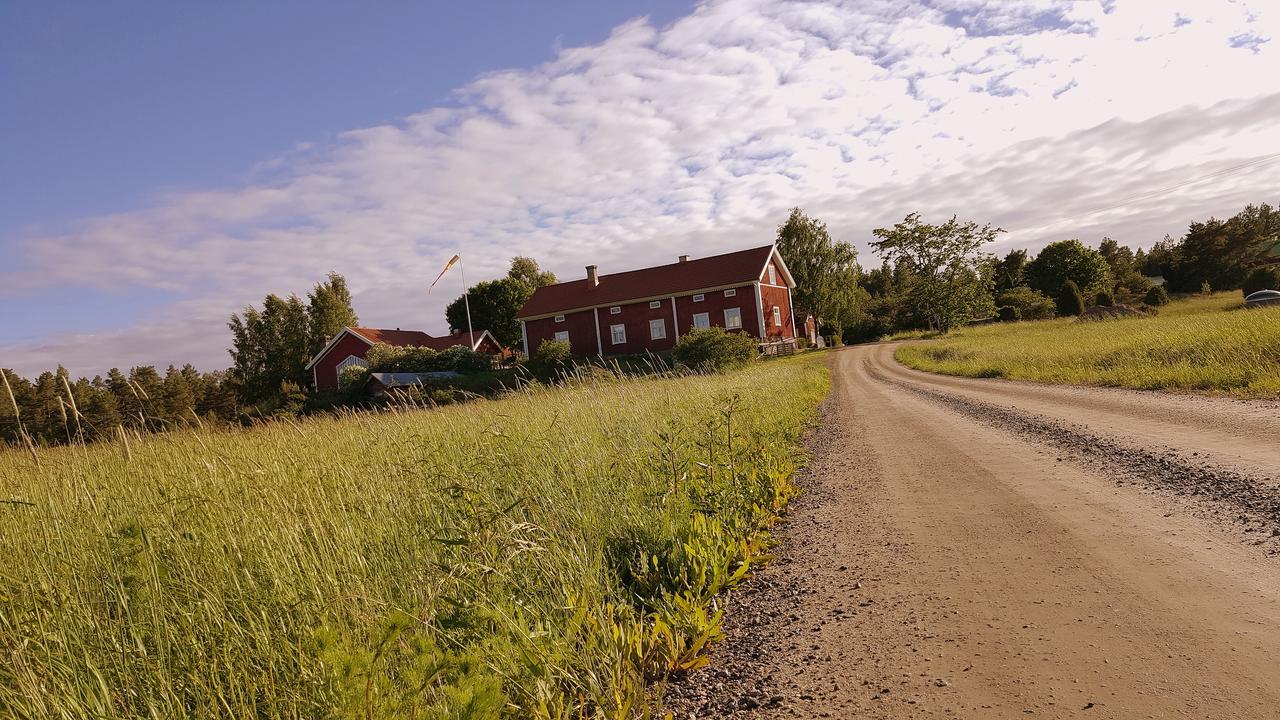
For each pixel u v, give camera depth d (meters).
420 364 43.06
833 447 10.70
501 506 4.64
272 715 2.71
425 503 5.14
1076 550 4.53
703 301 46.94
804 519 6.38
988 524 5.44
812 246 65.00
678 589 4.35
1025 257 87.12
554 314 50.16
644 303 48.25
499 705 2.26
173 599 3.32
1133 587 3.78
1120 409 11.13
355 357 51.59
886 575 4.52
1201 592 3.60
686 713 3.03
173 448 7.59
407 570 4.03
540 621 3.39
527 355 51.22
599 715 2.89
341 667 2.30
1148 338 19.12
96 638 3.06
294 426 9.33
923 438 10.61
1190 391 12.21
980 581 4.17
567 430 7.82
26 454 7.00
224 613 3.28
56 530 4.36
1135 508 5.41
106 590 3.42
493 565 3.57
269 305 59.88
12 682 2.72
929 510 6.11
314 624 3.14
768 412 13.47
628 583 4.63
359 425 9.56
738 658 3.54
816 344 58.72
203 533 4.09
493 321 67.94
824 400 19.75
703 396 12.11
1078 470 7.09
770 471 7.94
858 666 3.24
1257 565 3.90
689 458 6.79
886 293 91.25
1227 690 2.60
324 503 4.91
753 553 5.30
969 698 2.79
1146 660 2.92
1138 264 102.44
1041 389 16.06
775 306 49.97
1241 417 8.94
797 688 3.11
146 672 2.91
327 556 3.91
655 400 10.73
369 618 3.22
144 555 3.54
